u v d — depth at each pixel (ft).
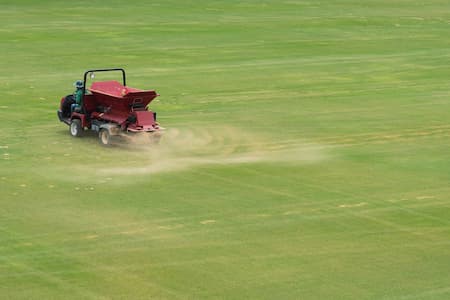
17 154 158.10
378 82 243.40
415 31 364.79
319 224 121.60
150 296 97.30
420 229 119.75
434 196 135.33
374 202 131.85
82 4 452.76
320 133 178.29
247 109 202.69
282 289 99.50
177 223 121.29
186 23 375.86
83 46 304.71
